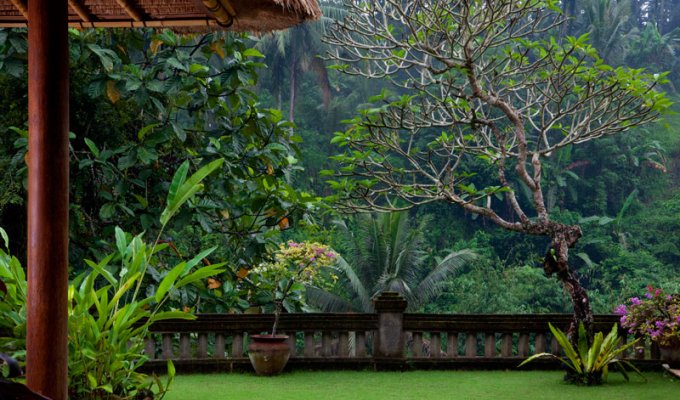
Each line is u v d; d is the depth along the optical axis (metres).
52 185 2.98
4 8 3.83
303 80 37.03
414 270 21.52
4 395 1.51
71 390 4.76
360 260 21.03
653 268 30.78
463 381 7.49
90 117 8.23
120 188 7.52
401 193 7.86
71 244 8.22
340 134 7.71
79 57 7.45
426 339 21.64
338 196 7.89
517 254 31.00
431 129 31.34
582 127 7.71
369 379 7.59
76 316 4.76
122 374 4.95
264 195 8.38
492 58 7.93
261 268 8.04
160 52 7.95
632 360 8.18
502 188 7.41
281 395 6.59
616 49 36.53
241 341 8.08
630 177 36.03
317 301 19.48
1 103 8.02
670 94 41.19
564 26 36.50
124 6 3.67
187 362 7.80
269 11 3.82
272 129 8.32
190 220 7.71
